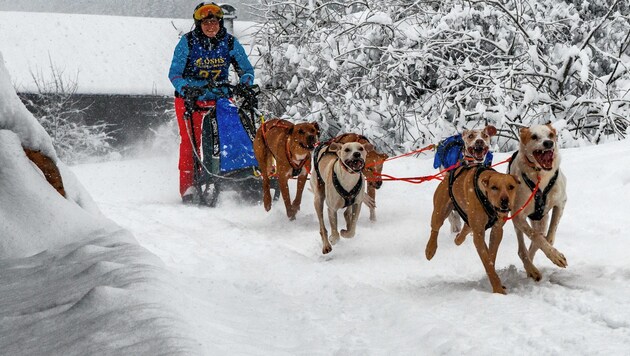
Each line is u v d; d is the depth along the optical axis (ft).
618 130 43.09
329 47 52.85
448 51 50.16
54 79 96.89
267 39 57.67
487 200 19.29
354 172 25.71
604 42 49.52
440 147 29.25
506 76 46.52
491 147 45.60
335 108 51.03
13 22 113.60
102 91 104.78
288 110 53.42
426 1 52.85
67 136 95.40
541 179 20.24
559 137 42.91
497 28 49.14
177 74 36.81
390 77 49.78
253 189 37.73
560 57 46.16
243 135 35.73
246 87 36.32
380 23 50.83
